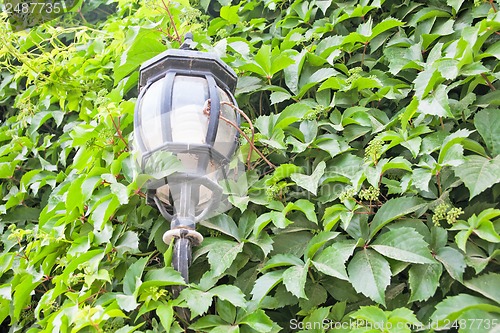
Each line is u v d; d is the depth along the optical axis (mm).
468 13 1978
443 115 1554
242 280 1605
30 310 2072
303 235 1655
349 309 1518
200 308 1421
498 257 1444
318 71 1962
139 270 1529
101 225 1630
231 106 1558
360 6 2096
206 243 1629
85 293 1629
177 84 1499
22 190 2334
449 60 1631
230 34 2365
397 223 1550
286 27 2271
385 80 1941
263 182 1736
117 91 1900
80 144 1840
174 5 2125
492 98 1688
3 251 2430
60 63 2289
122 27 2266
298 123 1934
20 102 2459
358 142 1853
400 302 1495
